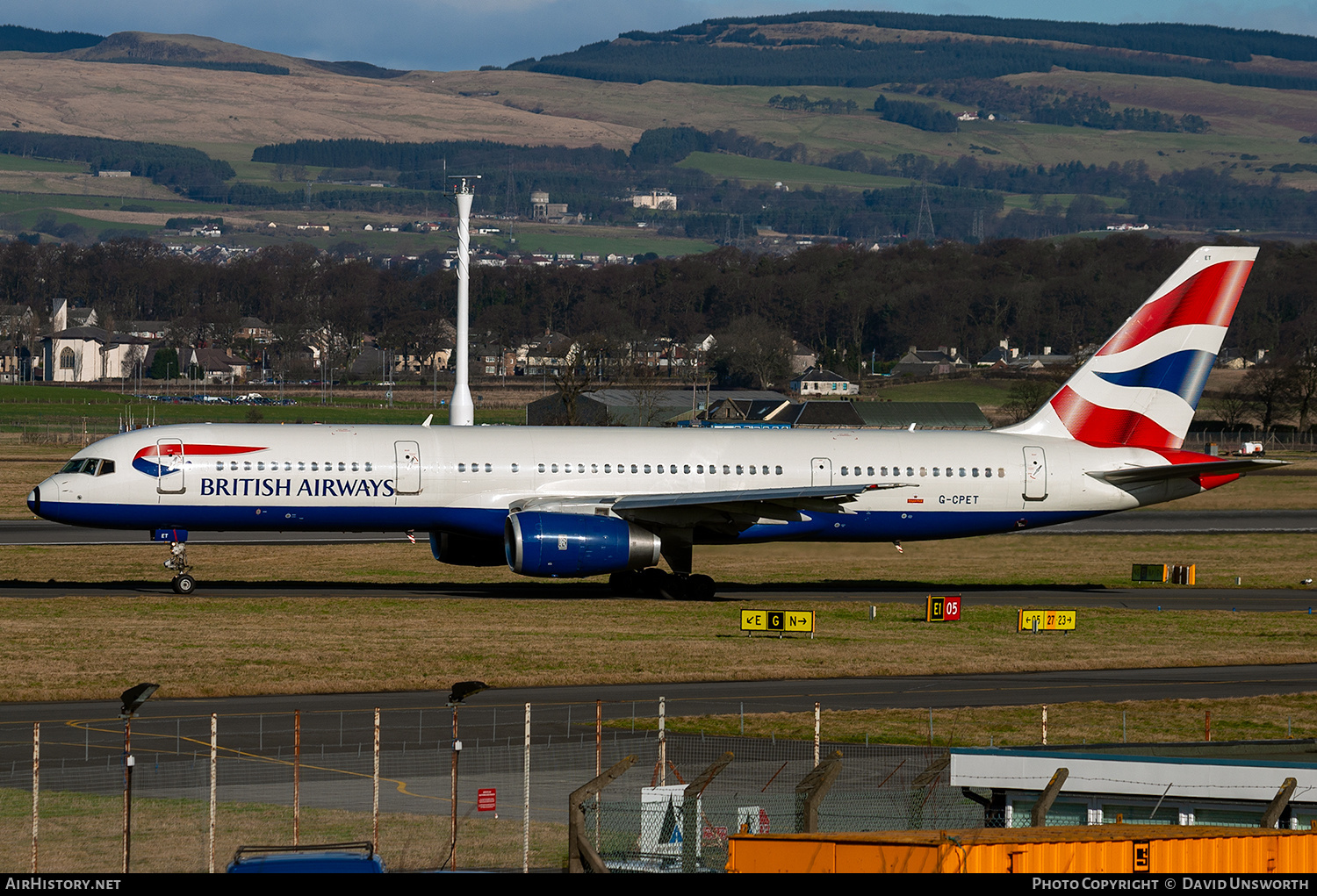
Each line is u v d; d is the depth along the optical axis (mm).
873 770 114562
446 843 94625
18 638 161750
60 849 91812
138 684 139625
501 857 92250
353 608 192750
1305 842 76688
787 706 138625
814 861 75062
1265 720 135750
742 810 99938
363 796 104938
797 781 110688
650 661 158375
